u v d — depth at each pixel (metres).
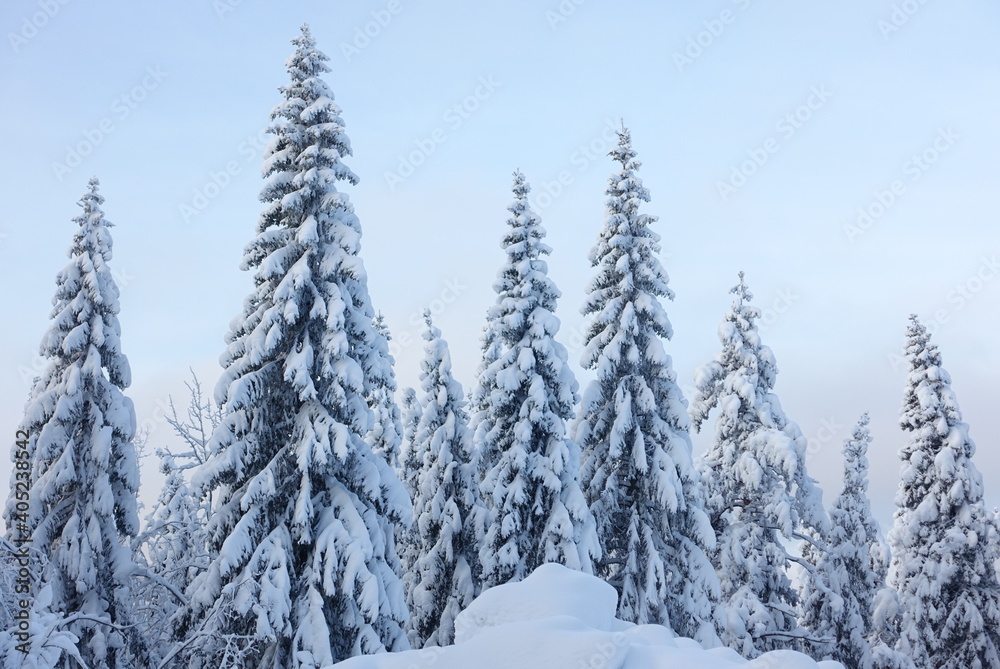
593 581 7.82
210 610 15.86
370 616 15.17
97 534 19.08
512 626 6.35
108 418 20.31
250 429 17.20
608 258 22.95
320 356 17.33
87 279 20.56
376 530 17.05
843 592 31.72
